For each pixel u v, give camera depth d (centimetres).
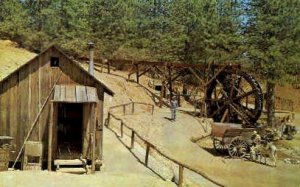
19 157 1844
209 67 3891
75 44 4922
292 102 5684
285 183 2228
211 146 2980
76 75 1900
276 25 4112
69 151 2000
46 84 1869
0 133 1830
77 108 2144
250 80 3688
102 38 5300
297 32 4103
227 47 4809
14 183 1534
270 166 2581
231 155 2705
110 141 2406
